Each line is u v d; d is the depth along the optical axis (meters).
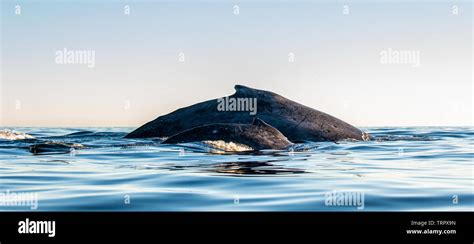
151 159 14.39
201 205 8.98
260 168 12.66
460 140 21.83
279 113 20.92
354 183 10.79
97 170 12.48
